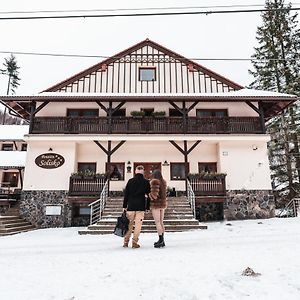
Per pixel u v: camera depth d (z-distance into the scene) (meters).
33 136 14.94
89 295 2.91
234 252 4.90
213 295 2.86
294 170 20.61
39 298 2.85
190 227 10.45
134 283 3.27
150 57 17.39
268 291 2.93
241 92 16.42
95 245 6.33
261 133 15.16
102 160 15.81
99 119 15.41
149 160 15.84
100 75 17.03
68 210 14.52
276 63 22.41
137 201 5.79
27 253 5.40
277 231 8.41
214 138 14.96
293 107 20.94
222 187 14.41
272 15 23.52
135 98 15.08
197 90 16.89
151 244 6.24
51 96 15.08
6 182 20.06
